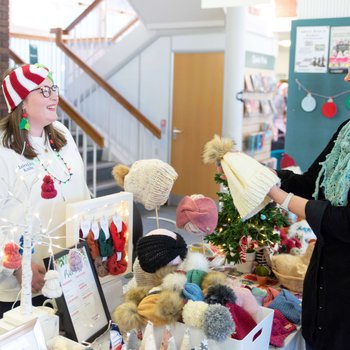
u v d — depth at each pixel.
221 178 1.98
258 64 7.34
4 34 4.80
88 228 1.55
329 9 3.40
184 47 6.80
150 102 7.18
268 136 7.91
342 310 1.45
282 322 1.65
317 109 3.52
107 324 1.47
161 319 1.32
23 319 1.26
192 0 6.09
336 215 1.34
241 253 2.00
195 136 6.91
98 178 6.29
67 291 1.38
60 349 1.24
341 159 1.44
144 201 1.72
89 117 7.45
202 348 1.22
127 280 1.87
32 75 1.59
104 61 7.34
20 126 1.62
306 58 3.49
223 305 1.36
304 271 1.92
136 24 7.23
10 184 1.61
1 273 1.56
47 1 7.75
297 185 1.75
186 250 1.55
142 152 7.24
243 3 3.05
